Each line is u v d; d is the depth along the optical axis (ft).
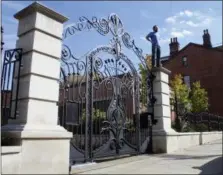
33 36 18.62
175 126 42.34
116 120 28.58
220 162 26.32
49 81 19.06
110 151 27.07
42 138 17.42
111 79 28.55
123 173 20.58
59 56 20.03
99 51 26.91
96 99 26.37
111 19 29.25
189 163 25.59
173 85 53.11
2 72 18.66
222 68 44.04
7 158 15.42
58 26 20.38
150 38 36.42
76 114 23.15
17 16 19.97
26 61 18.51
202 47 47.52
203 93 46.03
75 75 23.67
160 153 32.35
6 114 18.29
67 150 19.07
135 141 31.32
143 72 34.60
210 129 48.26
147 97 34.63
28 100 17.63
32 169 16.62
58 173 18.17
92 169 21.70
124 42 30.99
